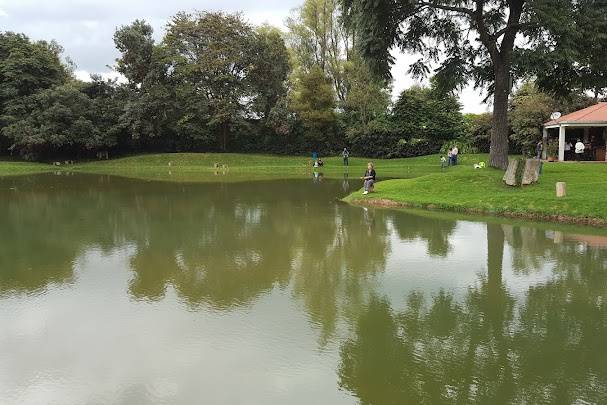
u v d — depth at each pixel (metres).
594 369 5.64
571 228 13.45
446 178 20.14
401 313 7.38
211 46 44.78
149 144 49.56
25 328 6.88
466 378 5.48
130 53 45.34
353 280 9.00
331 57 49.28
